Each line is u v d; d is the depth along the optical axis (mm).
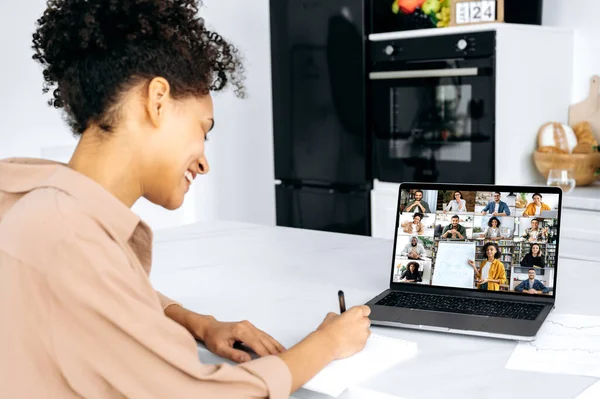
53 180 928
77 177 931
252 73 4191
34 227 862
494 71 3025
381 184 3525
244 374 954
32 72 3918
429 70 3223
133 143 976
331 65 3529
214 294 1580
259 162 4328
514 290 1437
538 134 3244
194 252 1970
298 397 1105
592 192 2943
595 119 3307
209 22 3961
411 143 3375
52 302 855
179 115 988
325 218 3701
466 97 3137
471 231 1494
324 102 3590
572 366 1131
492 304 1406
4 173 989
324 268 1764
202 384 922
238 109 4152
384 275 1686
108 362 875
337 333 1163
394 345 1209
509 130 3113
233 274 1736
